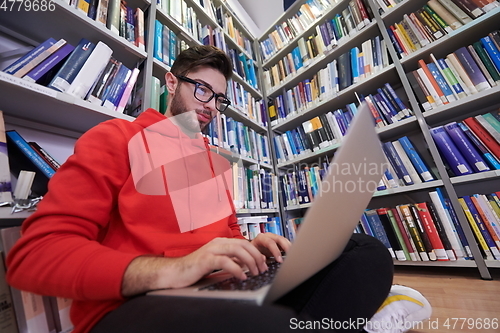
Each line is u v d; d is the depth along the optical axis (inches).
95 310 14.0
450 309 26.4
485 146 41.9
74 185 16.3
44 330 20.8
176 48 53.1
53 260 12.5
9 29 34.0
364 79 60.8
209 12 70.4
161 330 10.1
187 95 36.3
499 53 41.8
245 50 86.8
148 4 48.1
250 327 9.3
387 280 17.8
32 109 31.3
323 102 69.0
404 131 59.6
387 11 57.7
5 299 19.5
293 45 84.0
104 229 20.4
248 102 79.0
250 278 13.6
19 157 27.2
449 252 42.4
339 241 14.9
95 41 38.3
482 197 41.2
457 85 46.2
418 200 59.2
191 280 12.9
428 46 50.3
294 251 8.8
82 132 40.5
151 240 19.2
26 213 23.1
